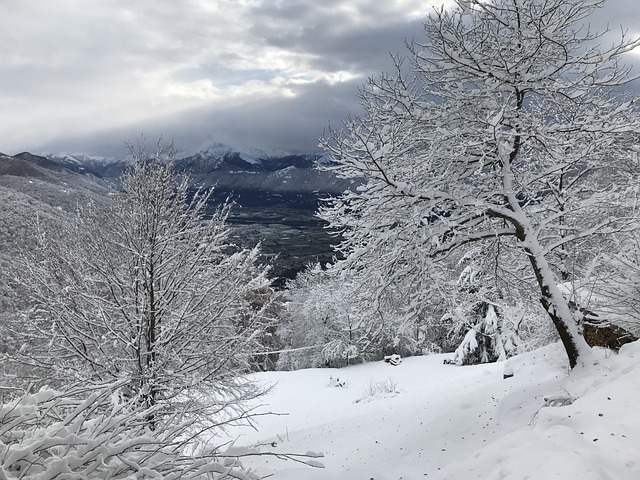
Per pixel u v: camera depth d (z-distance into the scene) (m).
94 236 9.23
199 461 3.08
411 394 17.09
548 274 8.74
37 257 8.73
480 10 8.95
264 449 10.83
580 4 8.46
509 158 9.38
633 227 8.36
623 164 10.88
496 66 8.83
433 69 9.15
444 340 42.78
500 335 26.53
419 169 8.88
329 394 25.20
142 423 3.26
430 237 8.98
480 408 9.57
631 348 7.61
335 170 9.23
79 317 8.24
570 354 8.56
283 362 41.56
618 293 8.30
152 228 8.79
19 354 7.84
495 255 10.26
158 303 8.93
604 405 4.88
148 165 9.11
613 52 8.41
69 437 2.68
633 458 3.69
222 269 9.55
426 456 7.41
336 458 8.55
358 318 9.98
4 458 2.66
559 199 9.66
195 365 8.62
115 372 8.23
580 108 9.38
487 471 3.86
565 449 3.75
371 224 9.15
